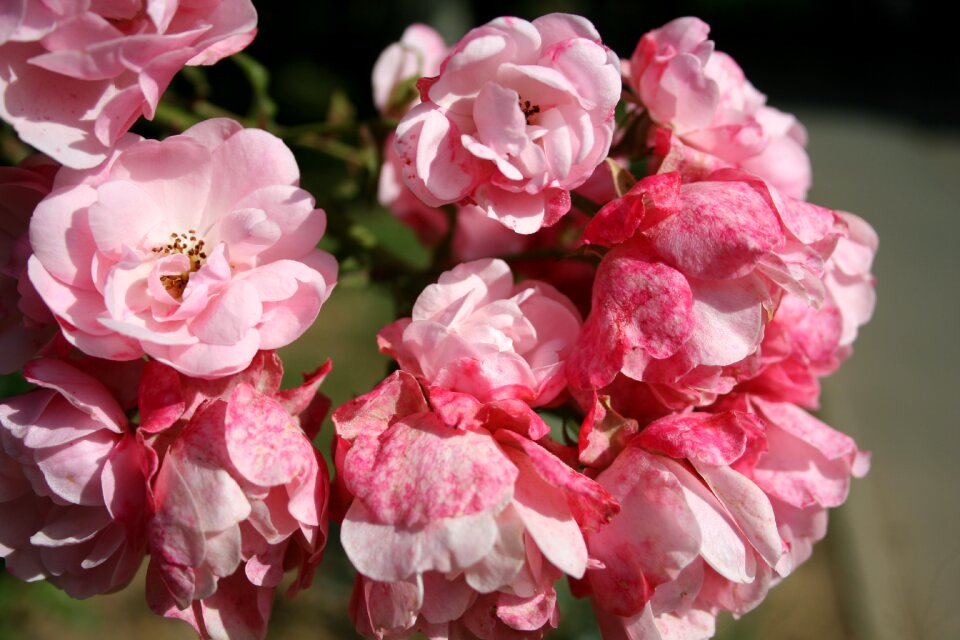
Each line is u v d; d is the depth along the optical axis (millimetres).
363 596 370
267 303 367
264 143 372
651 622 376
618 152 412
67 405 369
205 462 359
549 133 369
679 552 367
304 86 1818
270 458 357
